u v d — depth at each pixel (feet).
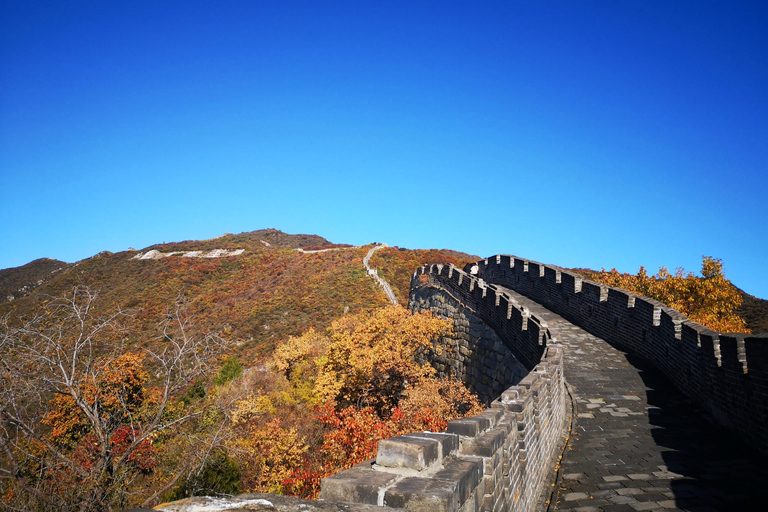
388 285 169.89
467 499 10.68
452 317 76.59
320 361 82.58
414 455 10.18
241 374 84.12
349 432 44.93
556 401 29.53
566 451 27.40
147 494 27.25
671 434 29.86
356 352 70.28
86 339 24.98
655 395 37.83
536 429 22.08
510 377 51.37
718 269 83.30
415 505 8.69
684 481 22.77
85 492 21.84
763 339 26.63
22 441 23.13
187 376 26.89
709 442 28.37
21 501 20.81
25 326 23.75
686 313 78.95
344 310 142.72
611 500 20.98
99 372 24.50
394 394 68.69
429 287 96.84
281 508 7.26
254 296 155.63
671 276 86.28
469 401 56.90
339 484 9.31
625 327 51.67
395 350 70.69
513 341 52.49
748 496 20.86
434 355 76.59
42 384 23.30
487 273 108.37
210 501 7.20
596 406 35.58
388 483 9.42
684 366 38.24
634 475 23.70
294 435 48.83
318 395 69.15
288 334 121.70
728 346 30.63
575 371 43.91
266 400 66.54
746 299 108.58
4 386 21.81
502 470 14.76
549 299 72.84
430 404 52.26
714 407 32.37
